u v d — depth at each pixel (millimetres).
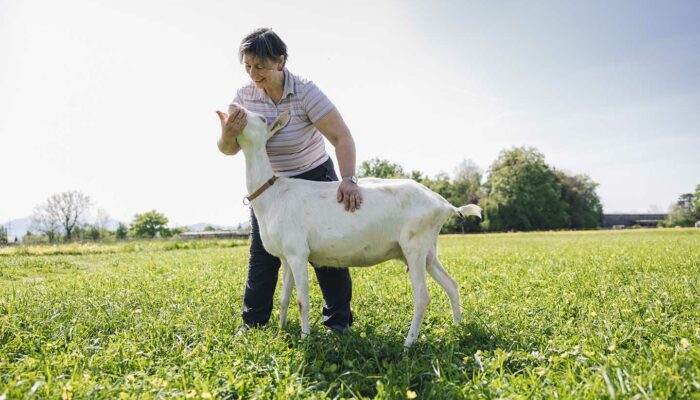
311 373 3023
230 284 6781
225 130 3928
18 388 2562
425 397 2734
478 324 3918
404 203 3865
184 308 4945
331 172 4730
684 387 2367
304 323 3816
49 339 3754
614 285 5910
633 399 2266
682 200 85062
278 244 3926
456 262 10180
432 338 3730
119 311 4812
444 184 77938
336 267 4188
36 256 18438
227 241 30438
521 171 68125
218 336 3713
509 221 67750
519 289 5922
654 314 3988
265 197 4008
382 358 3375
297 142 4262
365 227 3805
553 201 69438
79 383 2639
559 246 16906
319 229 3826
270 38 3803
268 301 4426
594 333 3523
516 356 3182
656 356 2805
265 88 4113
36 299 5652
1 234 52688
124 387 2646
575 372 2766
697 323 3689
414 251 3846
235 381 2707
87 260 14930
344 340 3586
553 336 3594
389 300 5383
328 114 3984
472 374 2947
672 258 8961
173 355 3330
